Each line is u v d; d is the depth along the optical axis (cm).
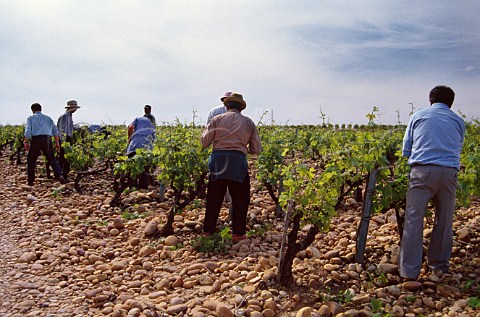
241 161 543
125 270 497
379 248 499
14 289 449
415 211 417
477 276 422
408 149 439
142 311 390
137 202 798
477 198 696
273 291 402
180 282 447
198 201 752
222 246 539
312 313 361
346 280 427
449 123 418
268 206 712
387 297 393
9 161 1425
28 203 818
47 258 538
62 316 389
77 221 680
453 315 352
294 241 423
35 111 963
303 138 1080
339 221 622
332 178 436
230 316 365
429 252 436
